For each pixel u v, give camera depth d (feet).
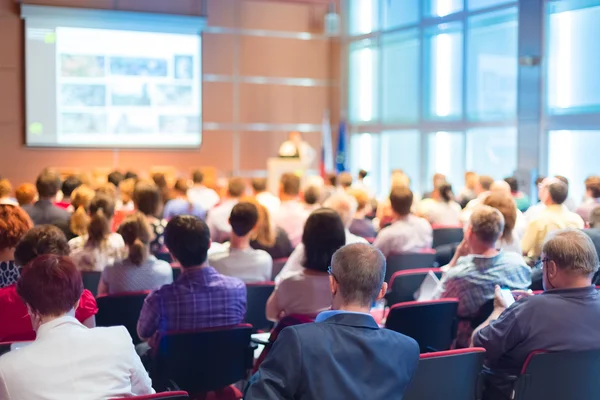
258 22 42.96
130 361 7.04
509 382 9.01
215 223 21.98
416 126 39.45
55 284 6.88
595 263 8.96
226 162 42.37
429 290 13.74
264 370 6.37
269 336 12.21
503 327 9.11
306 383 6.25
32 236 9.84
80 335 6.86
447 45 37.32
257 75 43.14
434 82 38.24
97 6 38.04
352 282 6.84
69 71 37.81
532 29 31.37
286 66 43.98
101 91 38.50
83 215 16.47
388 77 41.60
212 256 14.33
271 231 17.51
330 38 45.09
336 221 11.37
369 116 43.50
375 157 43.16
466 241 13.65
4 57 36.76
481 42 34.99
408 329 11.52
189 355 10.07
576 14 29.86
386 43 41.60
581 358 8.72
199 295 10.63
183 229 10.66
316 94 45.03
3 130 37.04
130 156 39.45
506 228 14.46
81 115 38.19
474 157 35.81
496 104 34.24
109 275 12.85
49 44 37.35
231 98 42.37
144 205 17.87
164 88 39.88
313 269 11.36
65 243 10.03
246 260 14.38
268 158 43.73
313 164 45.19
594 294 9.02
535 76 31.40
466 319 11.95
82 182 25.73
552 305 8.89
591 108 29.48
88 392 6.63
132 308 12.51
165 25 39.40
